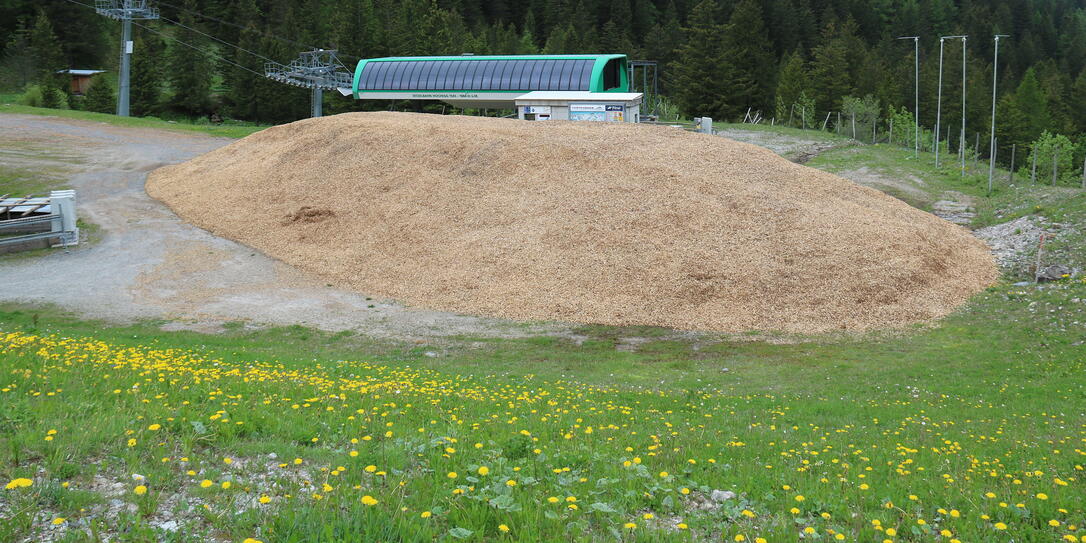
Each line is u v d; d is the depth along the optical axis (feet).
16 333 54.60
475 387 48.67
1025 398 51.70
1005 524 21.35
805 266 83.66
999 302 78.95
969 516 21.74
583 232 91.91
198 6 385.91
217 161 143.54
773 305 78.59
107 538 17.08
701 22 329.52
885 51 439.63
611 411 41.52
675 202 95.35
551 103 152.05
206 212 118.73
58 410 26.13
